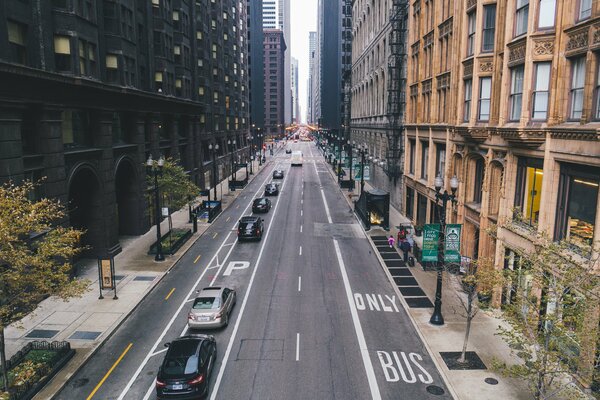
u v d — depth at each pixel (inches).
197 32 2549.2
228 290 853.2
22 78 850.1
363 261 1184.2
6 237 502.0
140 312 857.5
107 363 668.7
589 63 583.5
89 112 1171.9
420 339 743.7
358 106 3117.6
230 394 585.0
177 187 1384.1
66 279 587.8
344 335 757.3
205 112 2620.6
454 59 1102.4
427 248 837.8
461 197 1053.2
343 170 2979.8
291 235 1470.2
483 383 607.2
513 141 755.4
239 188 2593.5
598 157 558.6
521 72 765.3
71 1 1042.1
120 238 1440.7
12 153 836.0
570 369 513.3
